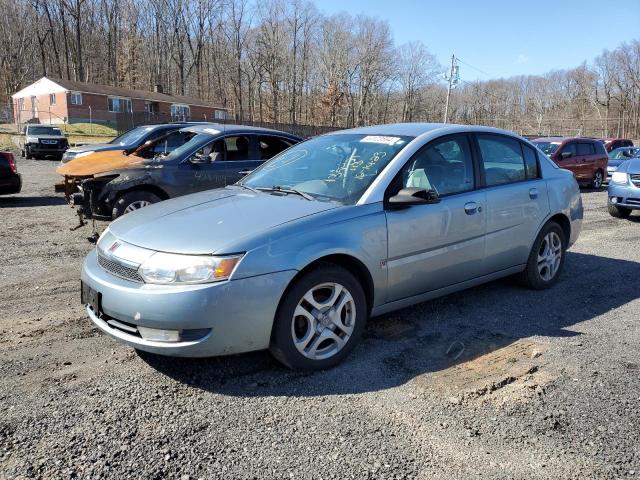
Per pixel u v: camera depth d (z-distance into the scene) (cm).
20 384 320
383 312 385
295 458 256
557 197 514
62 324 416
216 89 7469
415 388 323
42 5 6750
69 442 264
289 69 7412
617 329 422
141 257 319
